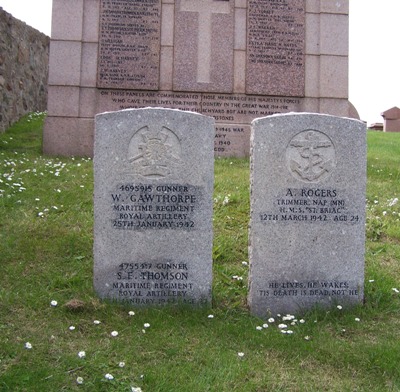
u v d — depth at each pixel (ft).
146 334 13.33
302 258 15.51
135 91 34.55
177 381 11.30
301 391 11.21
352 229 15.72
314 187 15.51
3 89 42.34
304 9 35.37
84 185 25.91
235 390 11.10
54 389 10.78
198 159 15.43
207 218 15.51
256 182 15.34
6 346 12.17
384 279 17.10
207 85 34.83
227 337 13.50
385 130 85.76
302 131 15.44
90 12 34.22
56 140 34.37
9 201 22.97
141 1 34.40
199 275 15.49
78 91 34.24
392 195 27.30
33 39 51.01
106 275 15.29
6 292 15.08
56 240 19.07
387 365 12.05
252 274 15.38
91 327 13.61
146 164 15.30
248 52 35.04
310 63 35.42
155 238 15.38
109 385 11.05
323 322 14.64
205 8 34.83
